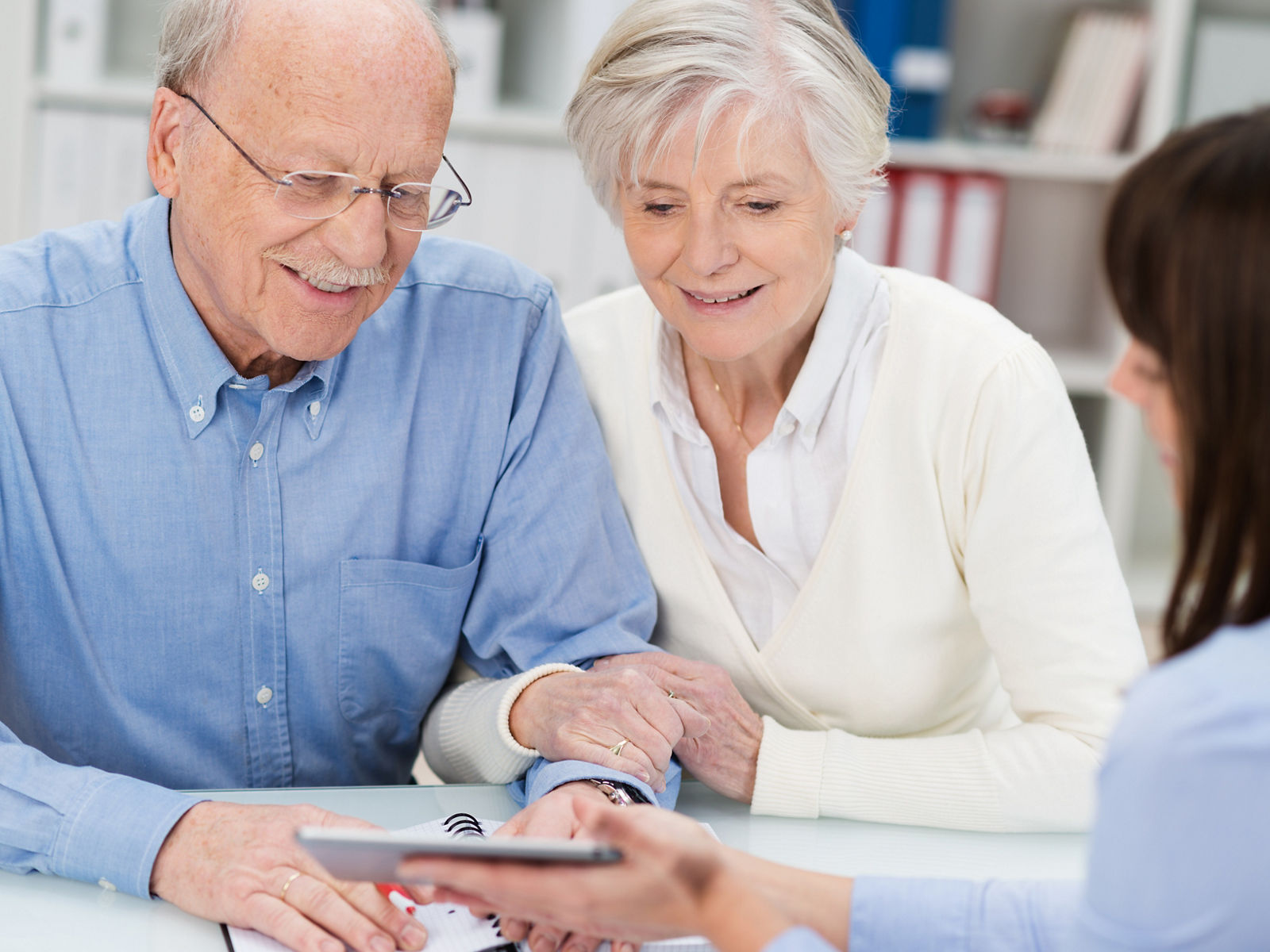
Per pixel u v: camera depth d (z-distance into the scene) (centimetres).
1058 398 134
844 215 131
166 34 120
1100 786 74
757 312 131
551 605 142
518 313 147
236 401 132
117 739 136
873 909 98
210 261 121
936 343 136
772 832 124
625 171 128
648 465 148
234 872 104
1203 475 76
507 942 103
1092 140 320
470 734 136
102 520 130
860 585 139
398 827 119
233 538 134
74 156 277
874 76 129
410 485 142
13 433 127
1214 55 320
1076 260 353
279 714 140
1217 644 73
